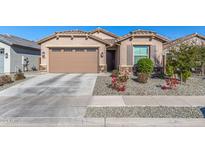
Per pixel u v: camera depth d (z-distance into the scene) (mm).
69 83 16531
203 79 19484
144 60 19500
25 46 30562
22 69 30359
